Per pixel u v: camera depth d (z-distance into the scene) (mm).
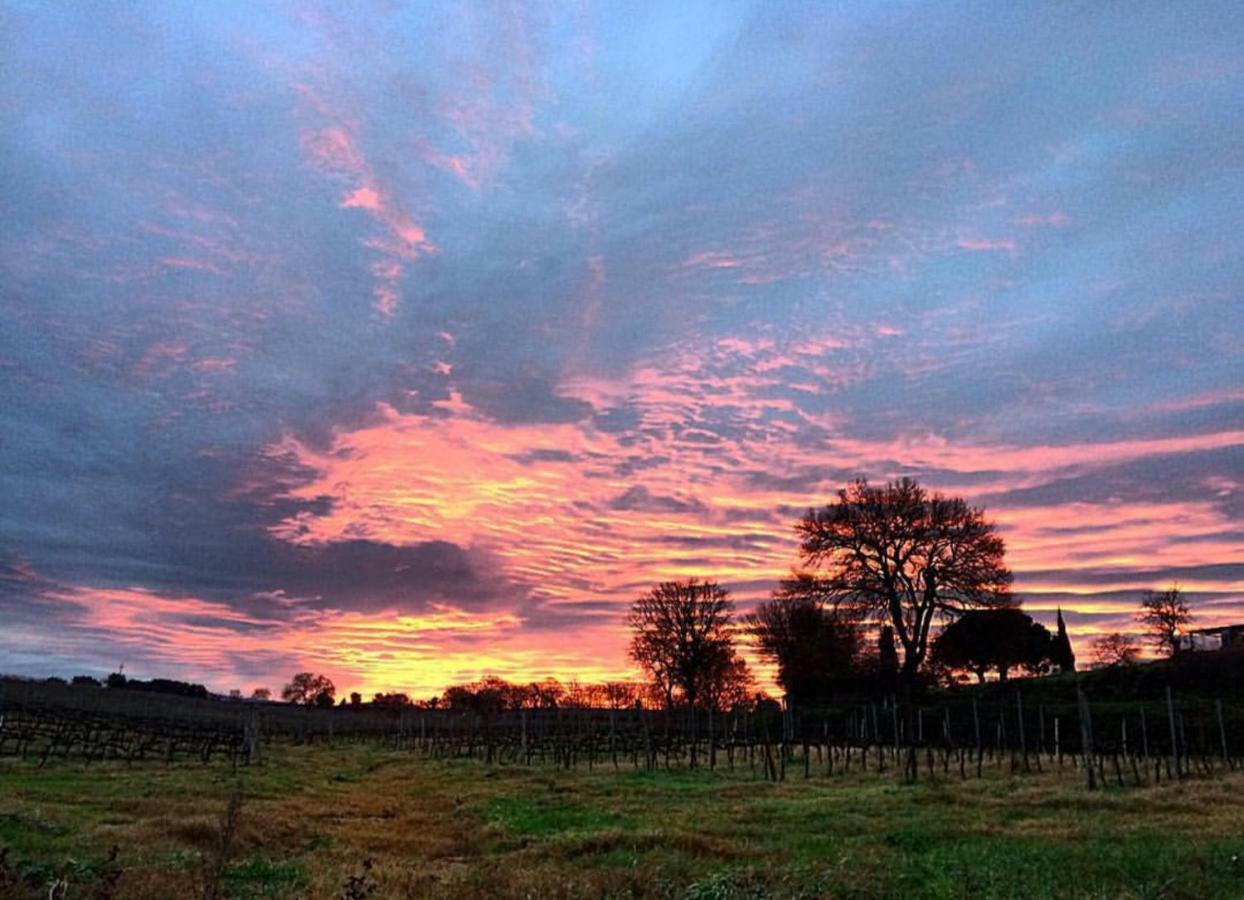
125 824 19016
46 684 83312
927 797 27203
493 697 114688
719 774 41500
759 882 13578
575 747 55438
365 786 39156
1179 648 72438
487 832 22203
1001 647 83688
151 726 61750
